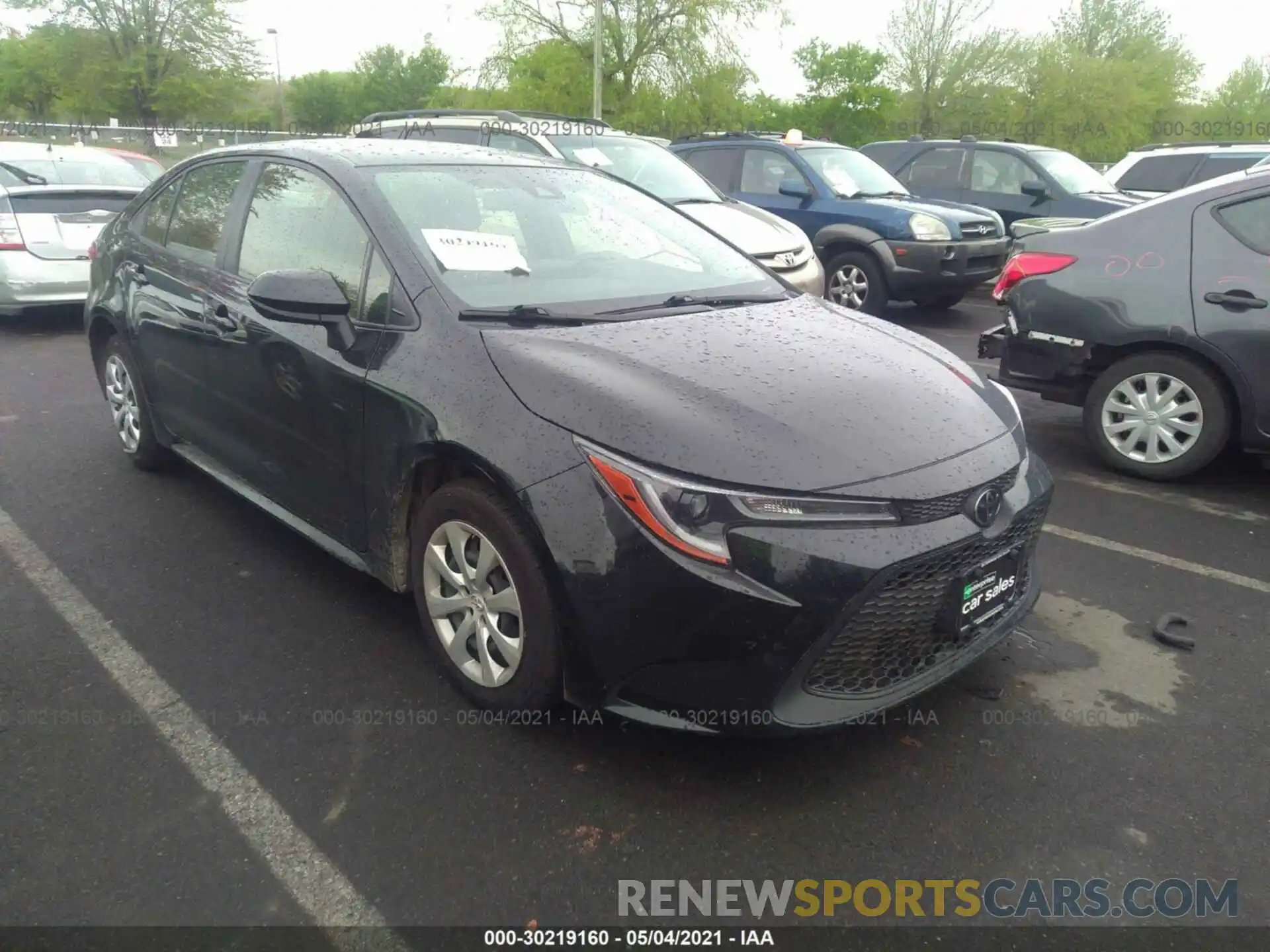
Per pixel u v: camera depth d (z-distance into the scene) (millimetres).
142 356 4652
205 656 3385
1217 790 2797
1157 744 2998
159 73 33125
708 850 2537
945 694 3238
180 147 27203
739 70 33062
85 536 4336
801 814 2666
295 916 2322
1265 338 4828
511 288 3314
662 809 2672
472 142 9469
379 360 3160
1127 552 4395
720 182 10836
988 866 2512
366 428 3195
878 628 2598
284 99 64188
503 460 2725
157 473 5133
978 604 2807
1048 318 5492
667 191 8633
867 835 2602
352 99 63875
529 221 3707
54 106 35844
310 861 2475
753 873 2471
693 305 3488
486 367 2906
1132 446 5363
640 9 32250
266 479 3869
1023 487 2945
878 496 2547
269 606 3734
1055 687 3299
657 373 2814
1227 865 2523
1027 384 5703
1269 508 4949
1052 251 5539
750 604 2455
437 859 2488
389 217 3369
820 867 2496
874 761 2889
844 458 2592
